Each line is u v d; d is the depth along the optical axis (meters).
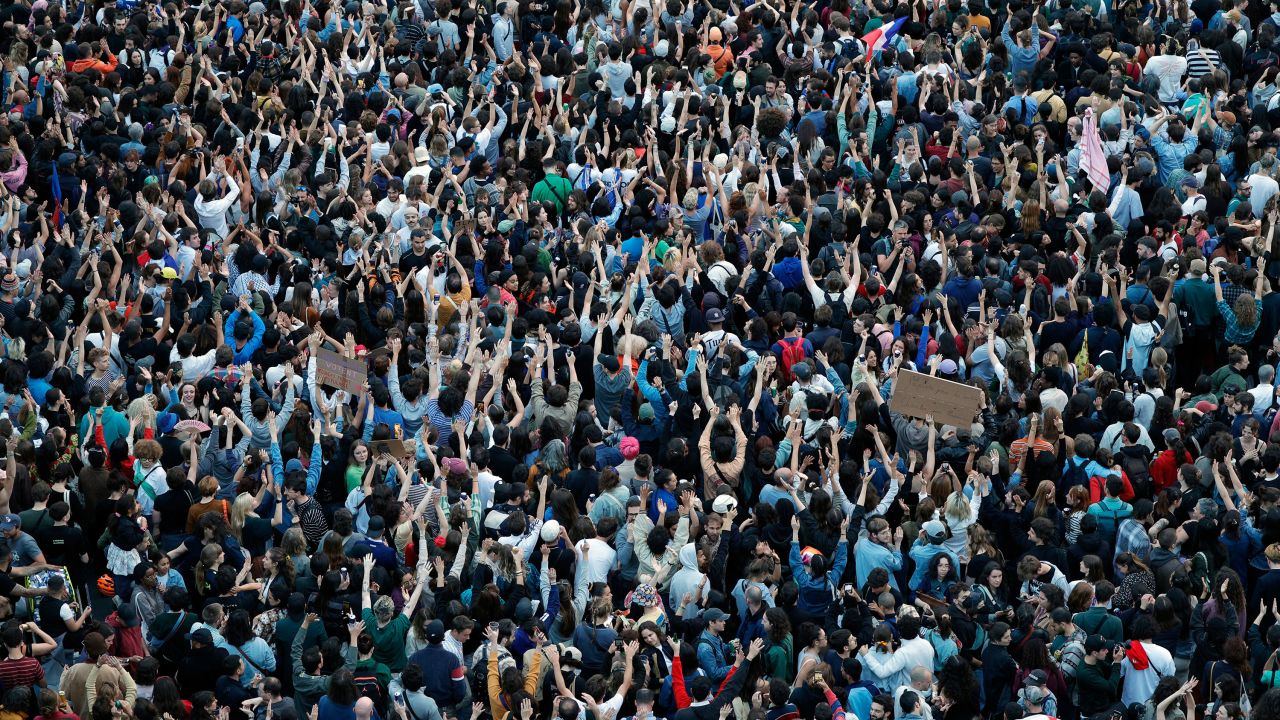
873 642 30.16
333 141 48.28
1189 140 48.34
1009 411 36.78
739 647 30.80
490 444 36.06
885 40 54.06
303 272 42.28
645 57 53.47
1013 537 33.75
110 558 31.91
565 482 34.56
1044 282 42.19
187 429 35.03
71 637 31.31
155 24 55.44
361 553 31.14
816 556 31.83
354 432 34.97
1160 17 56.50
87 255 42.81
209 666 29.36
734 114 51.75
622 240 45.59
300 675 29.36
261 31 55.28
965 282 40.78
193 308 40.28
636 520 33.09
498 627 29.84
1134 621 31.08
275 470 34.34
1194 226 44.03
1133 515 34.00
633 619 31.59
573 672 30.14
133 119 50.56
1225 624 30.94
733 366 38.00
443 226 44.47
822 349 38.97
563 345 38.69
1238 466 36.19
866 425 36.28
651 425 37.84
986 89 52.03
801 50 55.00
